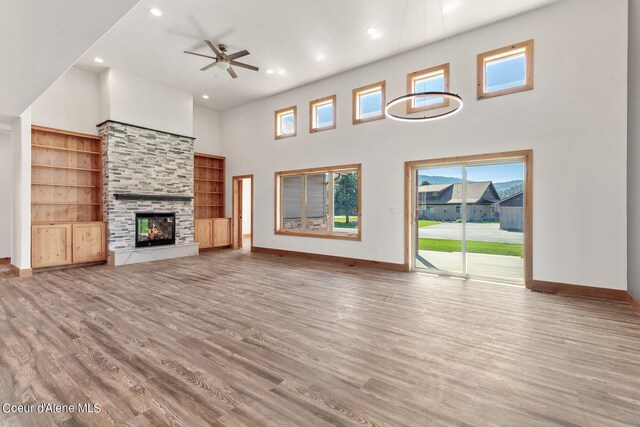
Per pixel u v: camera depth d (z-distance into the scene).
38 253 5.71
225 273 5.75
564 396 2.02
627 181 4.07
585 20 4.30
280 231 8.02
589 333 3.02
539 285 4.62
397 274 5.69
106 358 2.48
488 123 5.04
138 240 7.01
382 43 5.55
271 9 4.57
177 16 4.74
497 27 4.94
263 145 8.41
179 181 7.82
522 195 4.93
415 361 2.47
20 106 4.89
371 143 6.38
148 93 7.16
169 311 3.62
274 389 2.08
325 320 3.37
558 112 4.49
